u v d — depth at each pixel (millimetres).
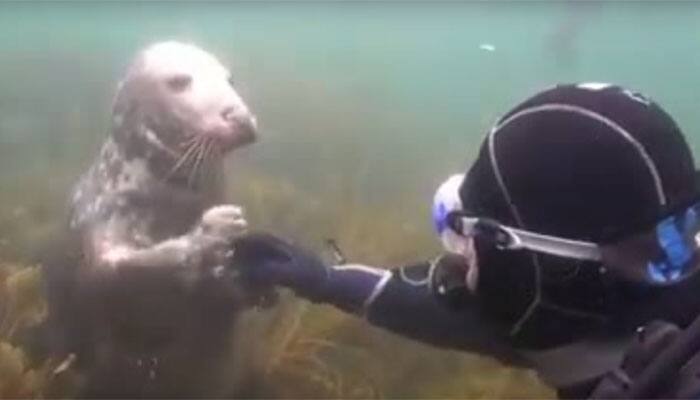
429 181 5785
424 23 34438
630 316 854
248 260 1644
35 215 4129
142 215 2562
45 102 9336
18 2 28844
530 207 843
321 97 10258
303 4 30141
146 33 33594
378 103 11922
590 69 26031
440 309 1289
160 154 2520
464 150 7500
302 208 4465
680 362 763
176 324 2514
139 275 2387
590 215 822
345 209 4566
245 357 2809
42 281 3002
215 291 2314
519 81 21703
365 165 5844
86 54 19703
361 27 37344
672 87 17703
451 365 3211
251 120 2469
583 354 875
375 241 4074
